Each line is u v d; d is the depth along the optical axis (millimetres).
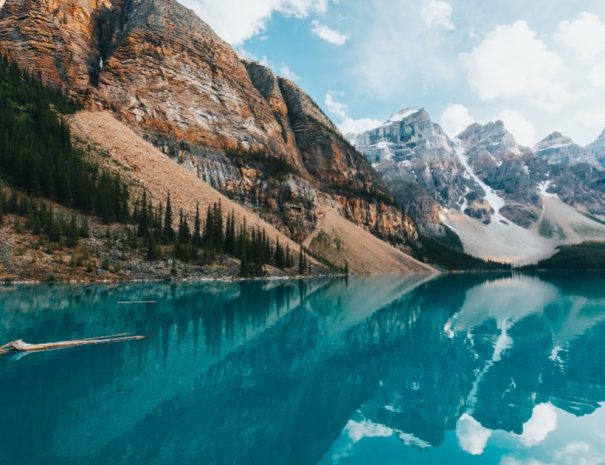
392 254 198875
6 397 20641
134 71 158125
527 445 17000
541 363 30797
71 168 93188
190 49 180375
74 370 25297
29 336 33281
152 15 175250
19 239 70688
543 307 67938
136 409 19750
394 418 19922
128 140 125312
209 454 15508
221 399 21641
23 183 86188
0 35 138375
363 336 41000
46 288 61594
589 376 27281
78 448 15555
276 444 16578
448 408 21312
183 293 67250
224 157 168000
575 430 18578
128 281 75875
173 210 109375
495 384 25516
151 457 15039
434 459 15570
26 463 14227
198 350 31938
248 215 140500
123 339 33969
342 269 151500
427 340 39375
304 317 52031
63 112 116875
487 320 52875
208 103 178125
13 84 112438
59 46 142375
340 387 24500
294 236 163250
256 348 33938
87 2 171125
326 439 17141
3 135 90438
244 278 101750
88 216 89188
